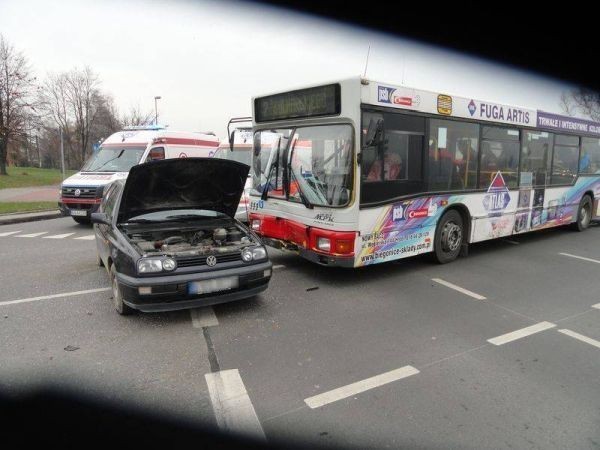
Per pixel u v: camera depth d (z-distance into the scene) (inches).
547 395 138.0
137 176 207.8
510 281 264.4
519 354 166.9
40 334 181.5
